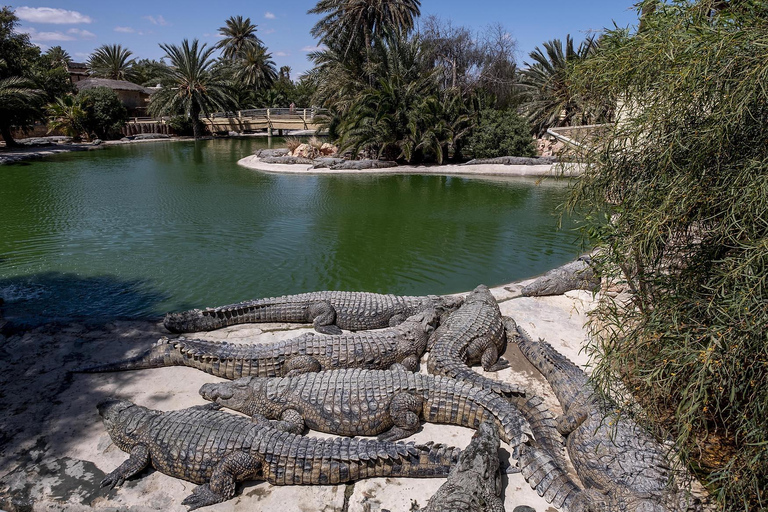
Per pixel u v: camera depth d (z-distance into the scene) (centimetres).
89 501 452
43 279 1080
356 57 3572
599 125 508
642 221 412
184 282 1080
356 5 3350
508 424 512
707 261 399
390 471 475
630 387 513
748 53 345
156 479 480
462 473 433
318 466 464
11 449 511
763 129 361
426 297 874
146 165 2916
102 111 4516
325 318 809
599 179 483
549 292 941
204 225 1549
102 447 519
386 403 540
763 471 344
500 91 3681
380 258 1258
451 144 3020
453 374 611
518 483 476
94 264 1181
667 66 406
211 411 544
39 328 790
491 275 1143
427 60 3531
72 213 1673
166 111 4841
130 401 594
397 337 689
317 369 641
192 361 660
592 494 431
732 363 333
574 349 730
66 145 3950
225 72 5334
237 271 1151
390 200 1991
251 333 792
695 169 381
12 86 3347
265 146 4272
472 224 1608
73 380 639
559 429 530
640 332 427
